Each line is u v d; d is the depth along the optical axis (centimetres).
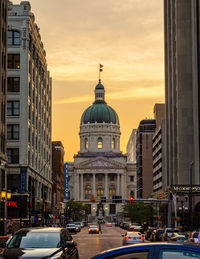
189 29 10438
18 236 1936
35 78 9788
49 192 12188
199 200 9656
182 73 10369
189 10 10469
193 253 1105
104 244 5812
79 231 11850
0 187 6400
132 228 7925
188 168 10175
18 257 1722
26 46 8856
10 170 8656
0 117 6512
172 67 11088
